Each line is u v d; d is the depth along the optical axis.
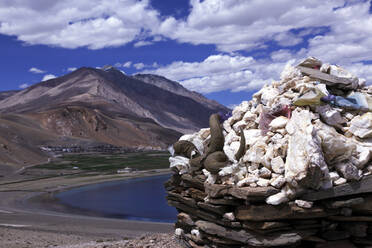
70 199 74.12
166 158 182.38
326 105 8.68
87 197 76.75
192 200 9.44
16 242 19.09
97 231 32.22
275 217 7.20
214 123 9.04
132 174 120.12
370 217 7.61
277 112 9.12
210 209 8.30
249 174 8.12
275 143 8.22
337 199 7.47
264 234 7.41
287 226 7.46
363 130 8.15
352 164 7.47
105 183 99.38
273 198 7.14
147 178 110.38
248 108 10.56
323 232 7.82
